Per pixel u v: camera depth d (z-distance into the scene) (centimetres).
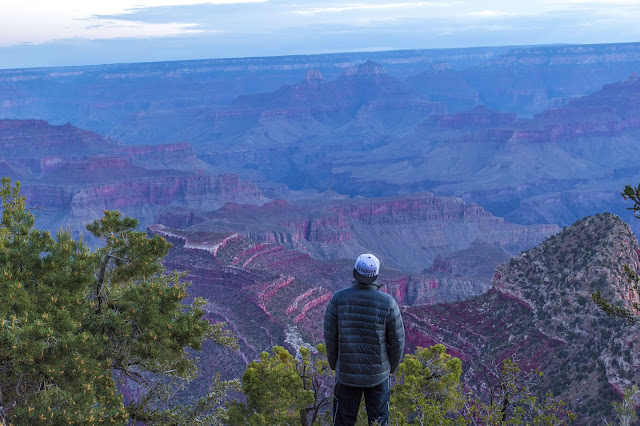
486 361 5269
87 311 1933
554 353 4731
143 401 2275
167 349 1994
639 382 3775
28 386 1781
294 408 2283
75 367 1611
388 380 1087
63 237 1930
